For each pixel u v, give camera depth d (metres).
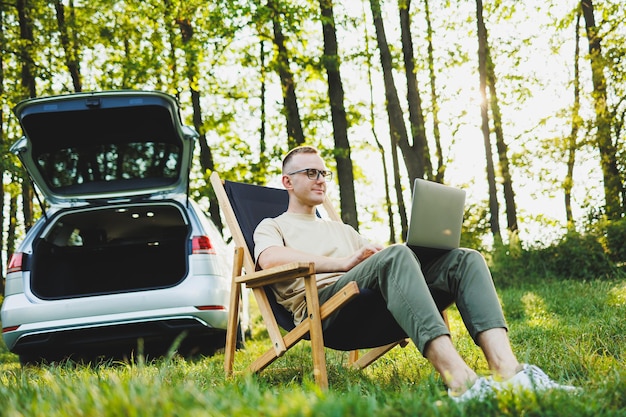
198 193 13.66
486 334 2.79
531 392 2.12
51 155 5.48
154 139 5.52
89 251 6.20
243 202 3.94
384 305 3.13
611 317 4.73
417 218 3.02
